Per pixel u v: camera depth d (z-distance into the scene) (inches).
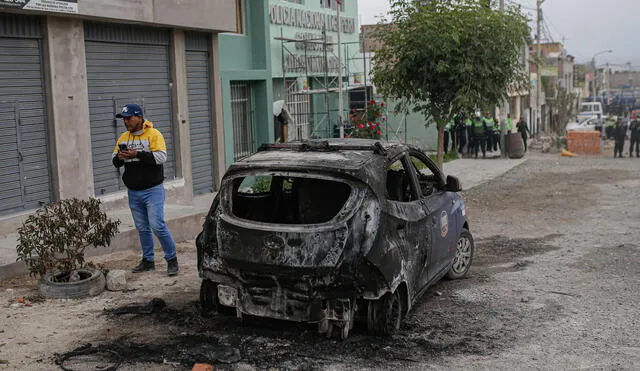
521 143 1137.4
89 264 311.6
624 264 383.2
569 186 765.9
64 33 431.5
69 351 233.8
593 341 254.5
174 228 428.1
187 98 569.3
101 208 462.0
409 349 241.9
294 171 241.4
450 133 1182.3
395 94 658.2
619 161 1106.1
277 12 806.5
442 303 301.9
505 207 616.1
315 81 921.5
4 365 220.5
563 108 1823.3
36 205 418.6
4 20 395.5
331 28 956.6
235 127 711.7
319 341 245.1
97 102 469.1
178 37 547.2
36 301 288.0
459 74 600.1
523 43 636.1
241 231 238.2
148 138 321.1
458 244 340.5
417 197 283.9
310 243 231.1
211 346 239.5
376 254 234.2
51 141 426.0
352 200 236.7
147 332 253.0
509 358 236.2
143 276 334.0
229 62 695.7
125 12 467.5
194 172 587.2
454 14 590.6
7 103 399.2
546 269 371.2
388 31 625.0
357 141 287.3
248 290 241.8
